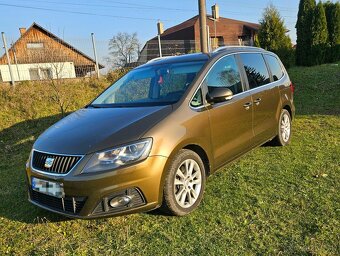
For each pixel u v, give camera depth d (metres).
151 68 4.85
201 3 12.79
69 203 3.33
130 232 3.47
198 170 3.86
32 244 3.42
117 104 4.38
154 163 3.33
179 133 3.59
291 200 3.88
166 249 3.12
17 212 4.21
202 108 4.00
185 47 18.45
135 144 3.29
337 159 5.15
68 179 3.25
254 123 4.94
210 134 4.03
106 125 3.61
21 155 7.44
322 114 8.58
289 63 17.83
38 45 12.75
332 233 3.16
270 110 5.41
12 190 5.04
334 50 18.22
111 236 3.43
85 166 3.23
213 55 4.61
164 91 4.24
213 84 4.31
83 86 11.69
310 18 17.62
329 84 12.36
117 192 3.21
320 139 6.32
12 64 12.41
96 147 3.29
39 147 3.68
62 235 3.53
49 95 10.61
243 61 5.07
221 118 4.21
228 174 4.79
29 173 3.66
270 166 5.02
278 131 5.74
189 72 4.33
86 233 3.54
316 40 17.56
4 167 6.66
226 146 4.33
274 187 4.27
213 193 4.21
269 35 18.06
